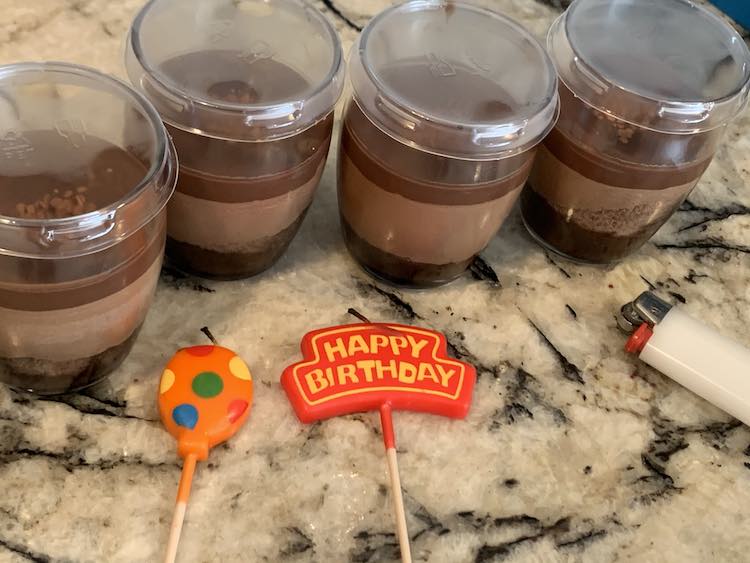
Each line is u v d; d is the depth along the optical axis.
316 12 0.26
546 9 0.38
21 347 0.21
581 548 0.23
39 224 0.19
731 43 0.28
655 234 0.32
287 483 0.23
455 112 0.24
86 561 0.21
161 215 0.22
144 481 0.22
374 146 0.24
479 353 0.27
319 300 0.27
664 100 0.25
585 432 0.25
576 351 0.27
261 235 0.25
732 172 0.34
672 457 0.25
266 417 0.24
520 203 0.31
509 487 0.24
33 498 0.21
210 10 0.25
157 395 0.24
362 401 0.24
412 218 0.25
